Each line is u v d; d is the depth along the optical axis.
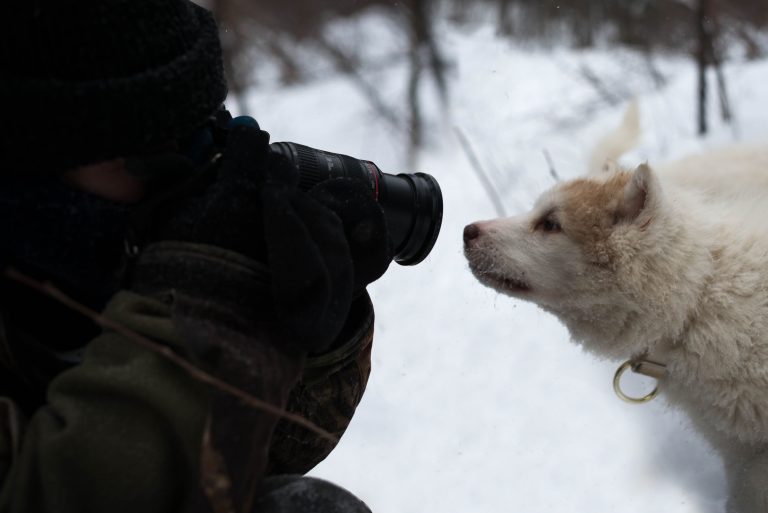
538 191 5.93
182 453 1.31
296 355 1.45
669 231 2.60
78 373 1.31
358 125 8.48
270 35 11.27
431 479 3.37
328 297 1.41
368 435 3.67
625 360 2.98
